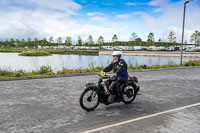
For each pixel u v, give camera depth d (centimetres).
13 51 7869
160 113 493
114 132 375
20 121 429
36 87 812
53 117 456
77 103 575
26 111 498
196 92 750
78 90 757
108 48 8888
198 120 446
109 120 440
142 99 636
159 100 625
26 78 1041
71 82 948
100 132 374
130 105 565
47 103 572
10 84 879
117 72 502
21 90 748
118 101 529
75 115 471
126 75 534
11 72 1203
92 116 466
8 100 601
